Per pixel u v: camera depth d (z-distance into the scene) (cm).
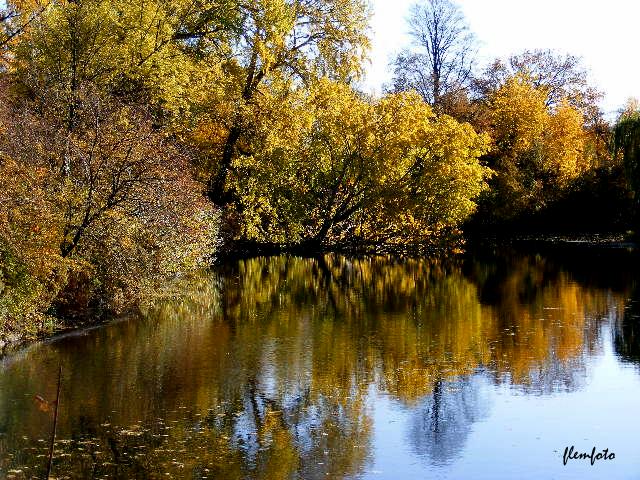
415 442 1066
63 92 2027
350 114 3466
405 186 3506
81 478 916
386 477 944
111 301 1989
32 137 1772
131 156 1859
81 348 1611
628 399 1270
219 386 1337
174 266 2227
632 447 1052
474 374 1434
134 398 1252
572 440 1077
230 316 2038
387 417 1179
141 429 1100
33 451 1003
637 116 4325
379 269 3291
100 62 2409
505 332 1828
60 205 1758
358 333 1814
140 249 1944
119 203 1859
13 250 1576
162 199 1909
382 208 3484
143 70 2677
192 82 3212
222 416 1170
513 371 1458
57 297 1788
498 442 1070
